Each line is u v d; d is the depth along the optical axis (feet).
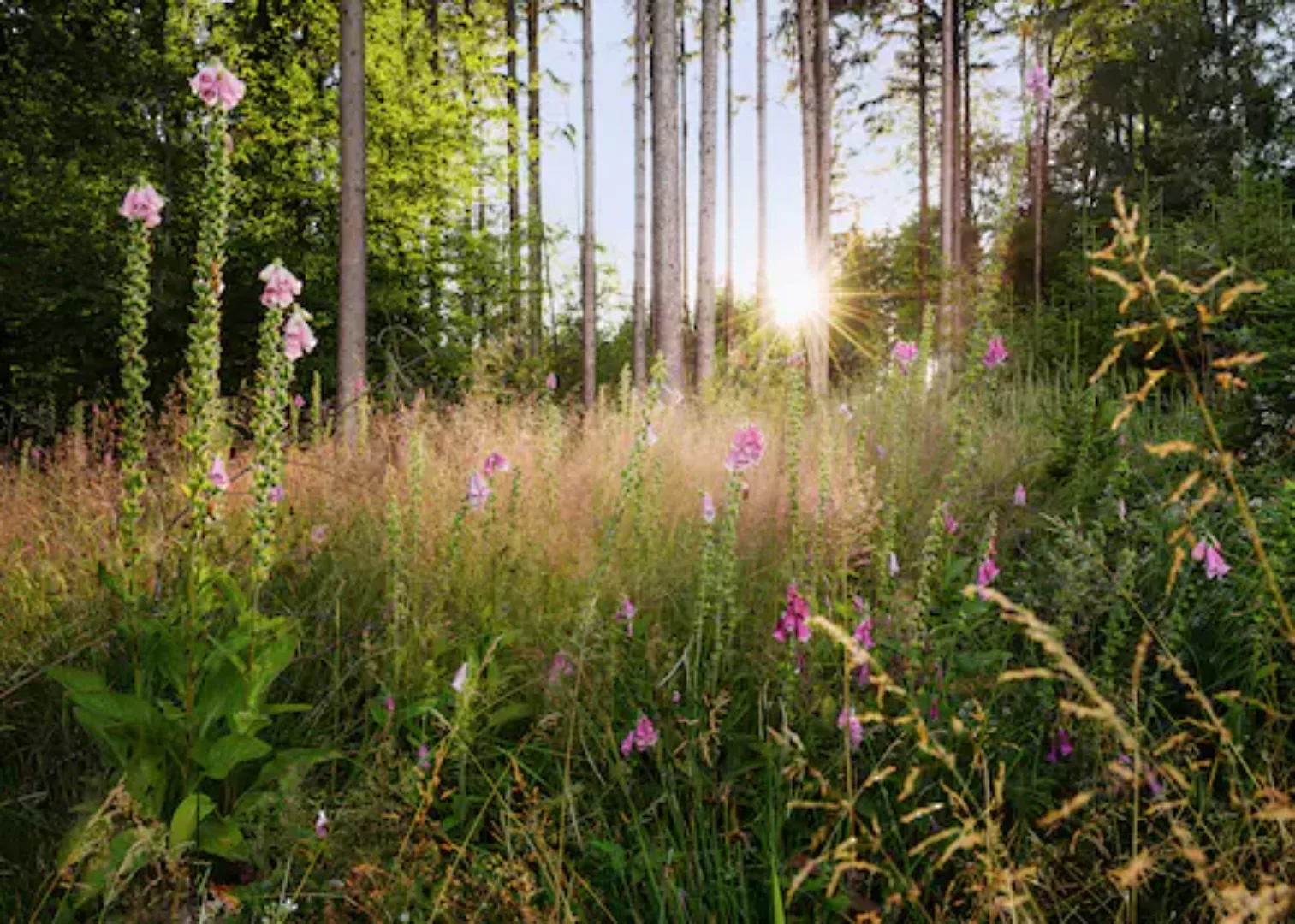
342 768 9.05
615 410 23.81
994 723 7.59
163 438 15.80
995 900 5.32
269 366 8.57
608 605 10.66
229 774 8.09
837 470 11.50
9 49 33.96
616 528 11.95
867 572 10.96
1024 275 73.31
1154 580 10.25
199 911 6.48
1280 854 5.59
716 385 30.27
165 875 6.53
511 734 9.61
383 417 20.70
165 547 9.72
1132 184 66.13
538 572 11.42
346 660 10.49
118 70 36.22
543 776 8.66
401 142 51.21
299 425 21.83
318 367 43.21
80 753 8.49
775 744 7.84
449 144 53.16
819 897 6.70
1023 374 28.60
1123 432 13.97
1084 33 81.71
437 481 14.53
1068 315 29.40
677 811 7.47
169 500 12.89
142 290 9.00
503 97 68.08
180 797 7.77
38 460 18.98
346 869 7.01
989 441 16.19
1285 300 12.78
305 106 49.08
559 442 15.28
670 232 38.93
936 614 9.64
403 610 9.82
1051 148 92.43
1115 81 79.82
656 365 12.44
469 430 18.54
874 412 19.35
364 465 17.03
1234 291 5.14
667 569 11.87
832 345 55.01
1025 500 13.17
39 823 7.68
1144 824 6.81
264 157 48.21
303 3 50.90
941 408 17.22
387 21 53.57
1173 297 16.11
